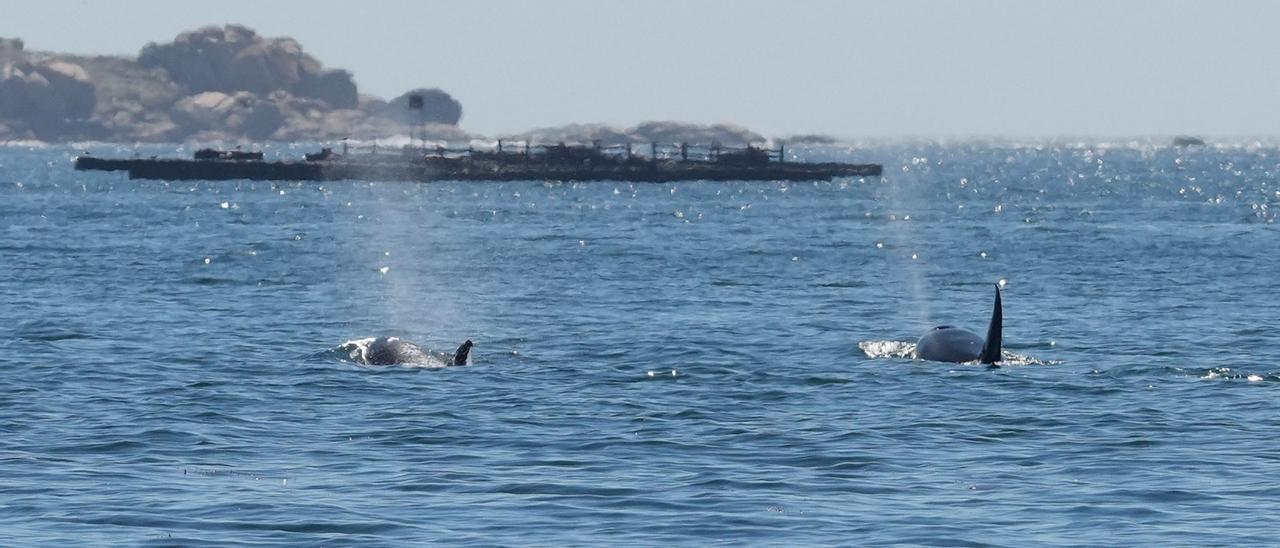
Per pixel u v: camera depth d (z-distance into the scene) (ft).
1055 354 416.26
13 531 216.13
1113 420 309.42
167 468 261.44
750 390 350.43
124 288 597.11
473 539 214.90
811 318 511.81
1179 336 457.27
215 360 394.32
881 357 406.00
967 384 357.00
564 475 257.55
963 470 262.47
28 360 390.63
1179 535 216.54
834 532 219.41
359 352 395.14
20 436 288.30
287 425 303.27
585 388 352.69
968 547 211.00
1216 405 327.06
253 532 217.36
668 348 427.33
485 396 339.57
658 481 253.24
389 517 226.99
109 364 385.29
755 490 246.68
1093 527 221.66
